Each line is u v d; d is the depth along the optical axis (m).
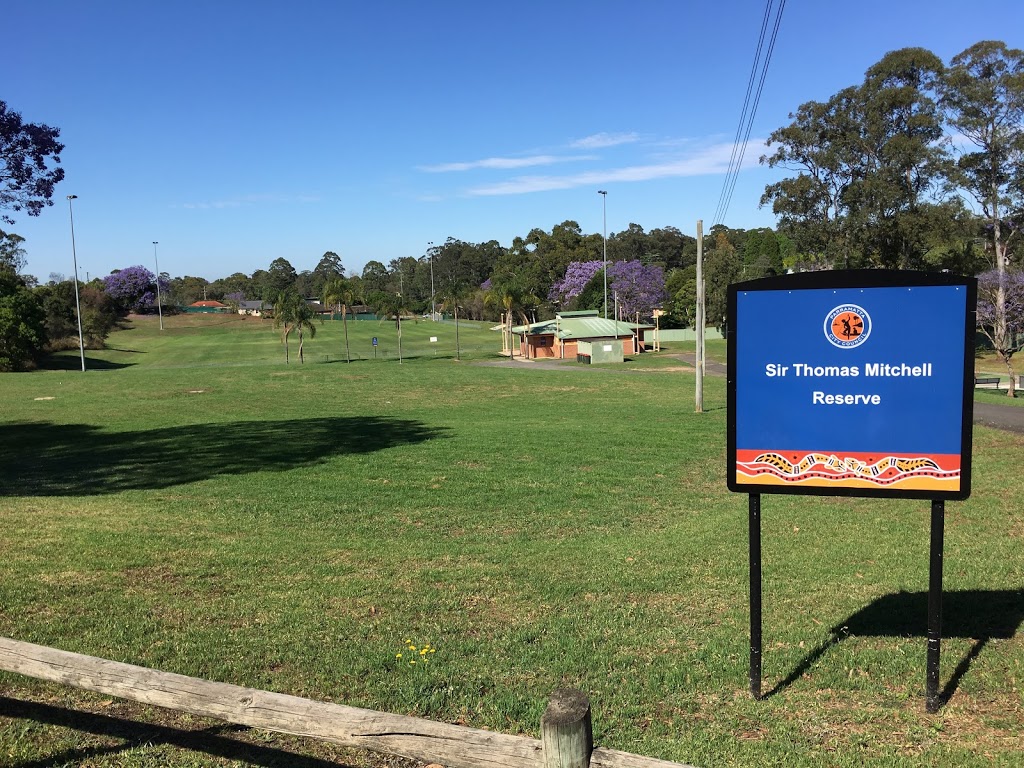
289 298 61.62
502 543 8.95
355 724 2.89
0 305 55.53
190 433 21.05
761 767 3.79
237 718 3.09
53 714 4.29
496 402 31.66
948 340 4.13
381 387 37.75
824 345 4.32
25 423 23.66
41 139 19.20
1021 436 18.62
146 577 7.08
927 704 4.38
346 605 6.40
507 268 134.75
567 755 2.53
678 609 6.39
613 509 11.10
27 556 7.71
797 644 5.47
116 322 102.31
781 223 60.34
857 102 56.00
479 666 5.05
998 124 54.19
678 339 87.88
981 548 8.36
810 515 10.39
